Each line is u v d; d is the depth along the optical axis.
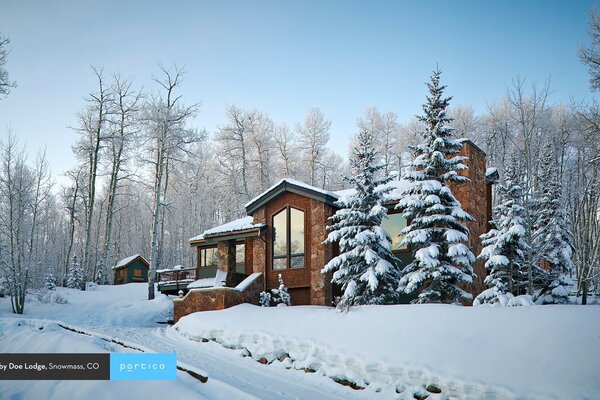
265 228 23.58
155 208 32.97
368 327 12.70
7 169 29.41
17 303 25.81
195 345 16.81
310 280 21.80
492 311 11.45
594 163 19.91
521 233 16.22
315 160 52.91
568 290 18.38
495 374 9.16
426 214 17.06
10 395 12.14
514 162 18.67
